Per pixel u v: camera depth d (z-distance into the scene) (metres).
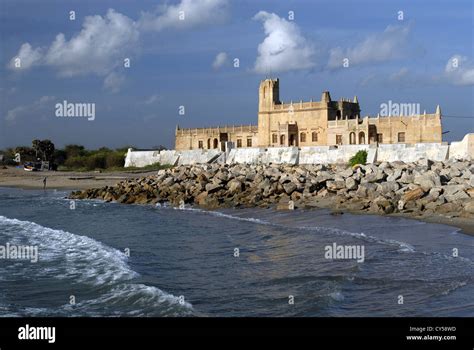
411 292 20.75
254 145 126.12
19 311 19.78
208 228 42.03
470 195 45.06
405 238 33.06
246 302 20.19
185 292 21.94
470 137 70.56
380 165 62.47
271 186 60.72
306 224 41.44
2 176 126.88
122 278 24.55
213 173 73.62
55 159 180.50
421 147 76.50
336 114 113.56
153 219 49.62
